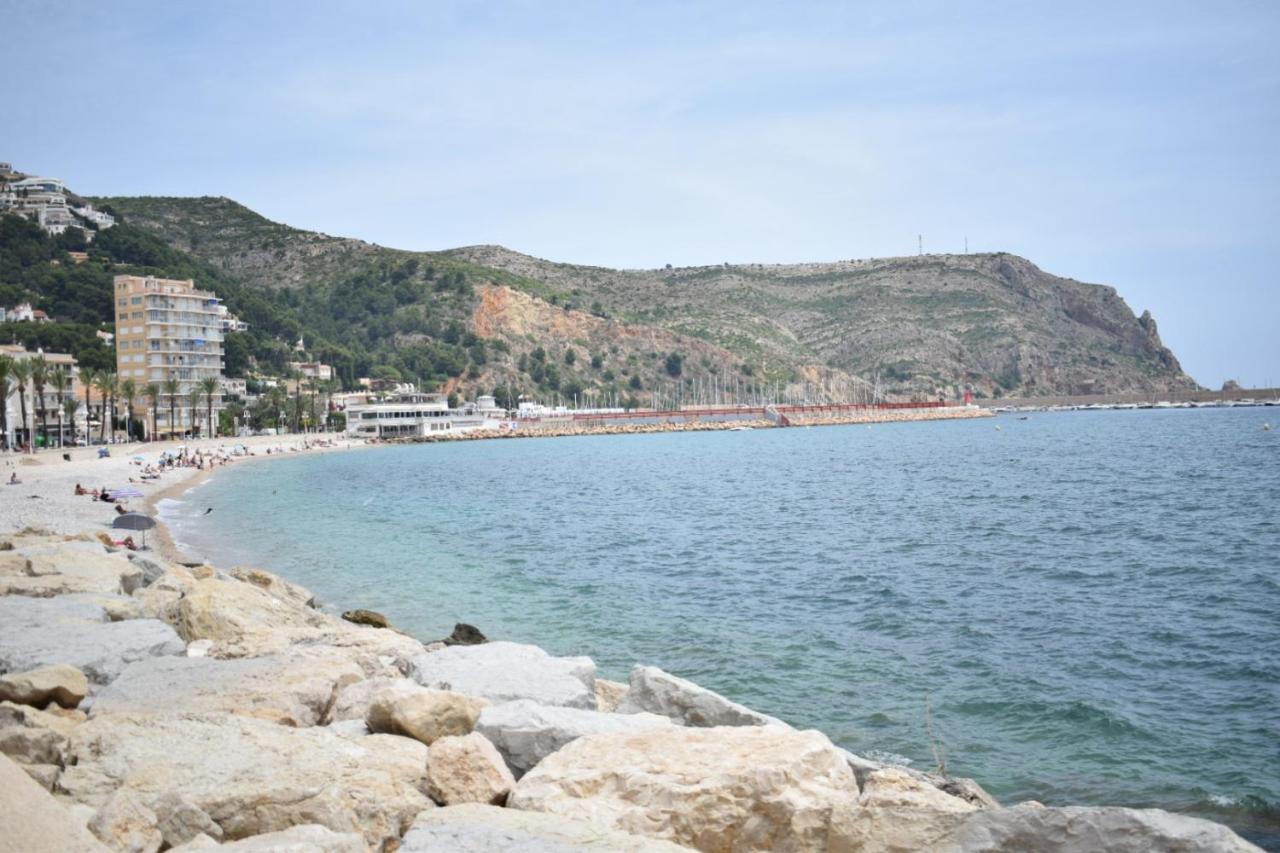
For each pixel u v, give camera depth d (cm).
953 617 3306
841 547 5200
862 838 894
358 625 2700
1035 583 3969
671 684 1455
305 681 1423
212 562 4619
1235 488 7962
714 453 17000
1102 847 794
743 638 3009
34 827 696
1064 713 2205
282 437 19900
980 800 1484
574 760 1052
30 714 1146
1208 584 3853
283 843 771
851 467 12256
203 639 1883
